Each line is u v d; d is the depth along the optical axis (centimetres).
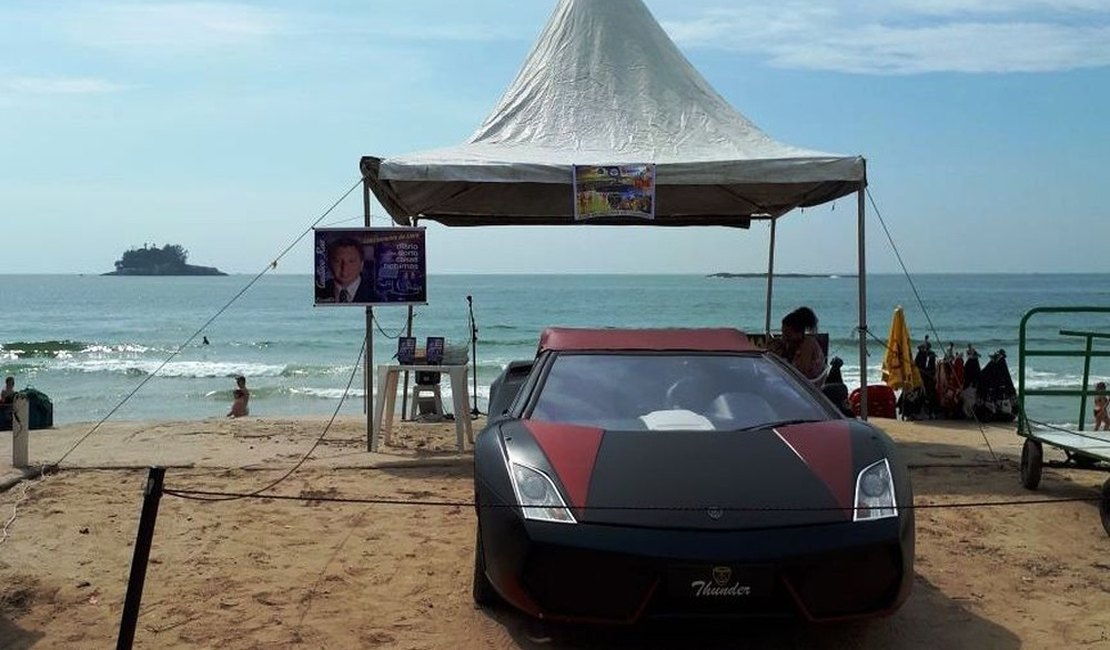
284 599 496
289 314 7194
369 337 914
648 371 547
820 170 866
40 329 5941
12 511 675
